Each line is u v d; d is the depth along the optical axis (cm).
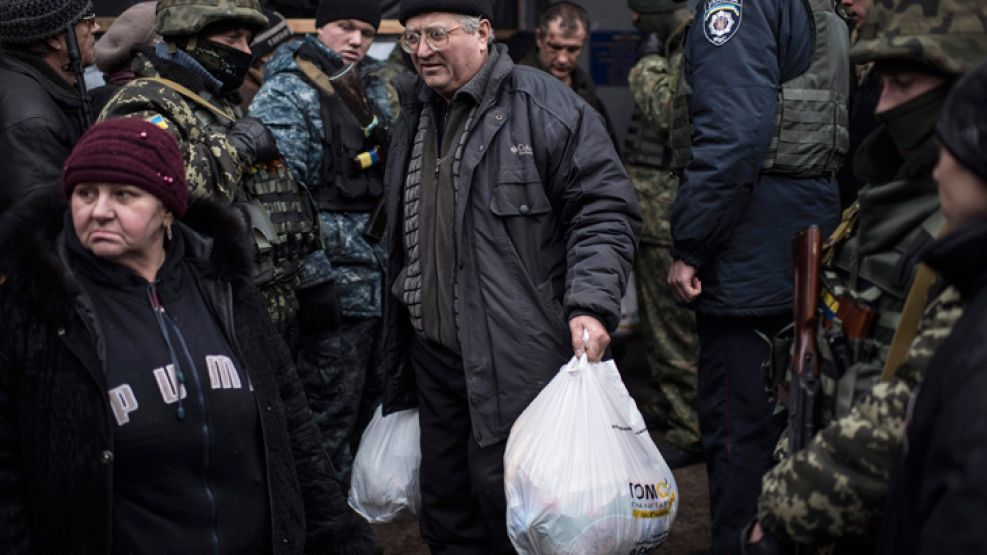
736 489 327
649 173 485
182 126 303
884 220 185
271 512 226
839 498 163
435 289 312
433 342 319
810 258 203
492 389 301
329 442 412
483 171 301
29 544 207
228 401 220
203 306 226
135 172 208
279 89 394
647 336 491
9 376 203
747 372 325
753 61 307
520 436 283
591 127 303
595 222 297
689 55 324
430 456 329
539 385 299
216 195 303
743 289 320
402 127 328
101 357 203
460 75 302
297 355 402
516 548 283
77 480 202
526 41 608
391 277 333
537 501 272
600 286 288
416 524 411
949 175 141
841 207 362
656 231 479
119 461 206
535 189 299
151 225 213
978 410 125
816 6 318
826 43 317
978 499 122
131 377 208
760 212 318
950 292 153
